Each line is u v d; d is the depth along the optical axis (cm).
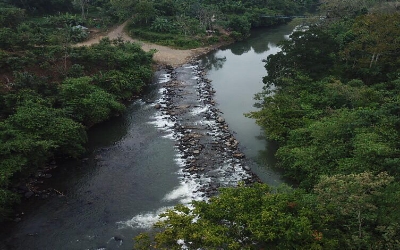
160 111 5275
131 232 2912
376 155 2970
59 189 3500
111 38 8562
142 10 9288
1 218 3023
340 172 3038
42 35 6462
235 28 10069
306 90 4812
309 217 2272
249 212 2328
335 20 8194
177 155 4094
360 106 4050
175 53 8244
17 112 3975
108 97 5138
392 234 2088
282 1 12662
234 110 5291
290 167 3584
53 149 3891
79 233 2920
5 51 5375
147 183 3581
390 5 8338
